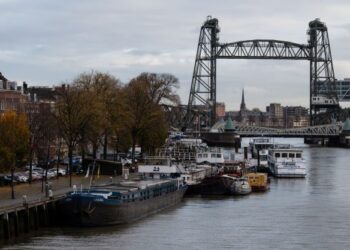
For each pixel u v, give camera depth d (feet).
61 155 541.75
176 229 297.74
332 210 361.10
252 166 588.91
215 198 411.54
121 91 521.24
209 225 309.42
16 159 344.69
